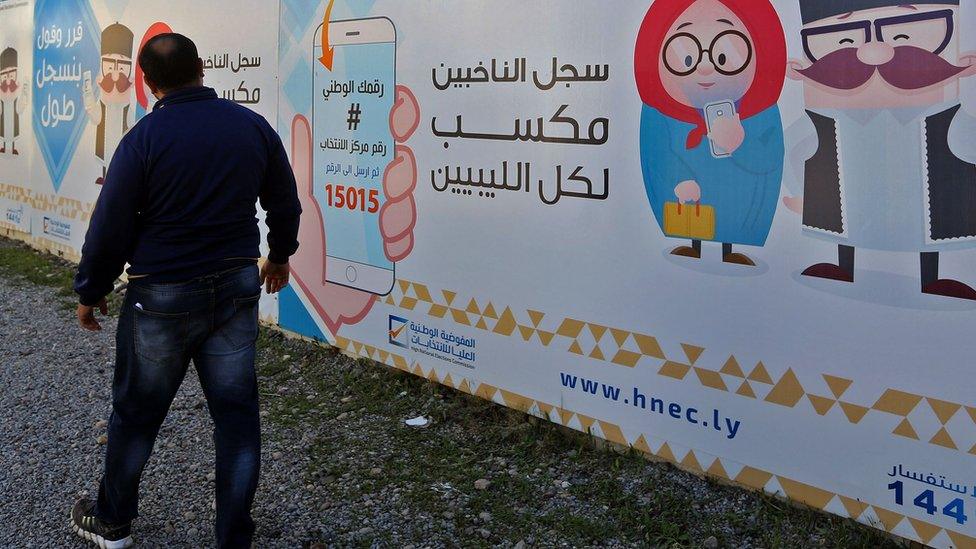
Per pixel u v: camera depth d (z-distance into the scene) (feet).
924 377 10.43
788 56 11.27
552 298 14.49
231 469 10.77
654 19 12.66
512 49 14.70
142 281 10.54
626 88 13.09
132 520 12.74
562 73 13.94
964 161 9.94
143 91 25.46
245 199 10.83
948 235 10.12
